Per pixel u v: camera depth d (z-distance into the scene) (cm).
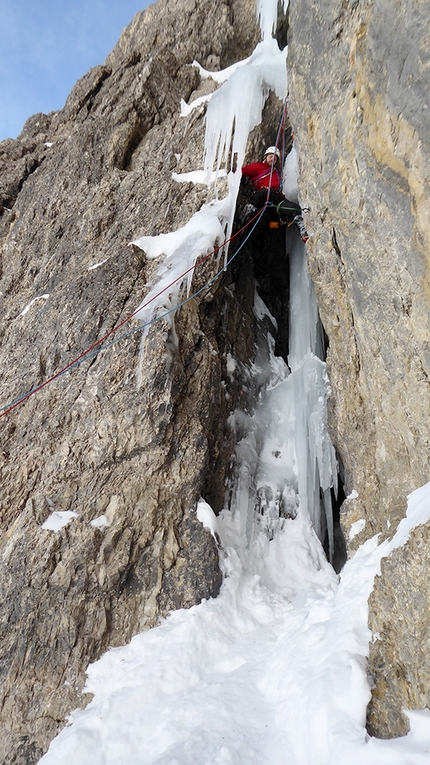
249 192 654
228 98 638
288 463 595
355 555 397
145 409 481
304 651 335
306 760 259
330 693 270
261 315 721
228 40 870
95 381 508
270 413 633
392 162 287
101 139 748
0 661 416
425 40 238
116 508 460
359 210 342
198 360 534
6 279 699
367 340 373
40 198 748
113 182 703
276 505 551
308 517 545
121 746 335
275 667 345
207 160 657
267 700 327
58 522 454
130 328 522
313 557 513
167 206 642
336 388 488
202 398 522
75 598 425
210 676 378
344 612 337
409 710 236
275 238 744
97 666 402
